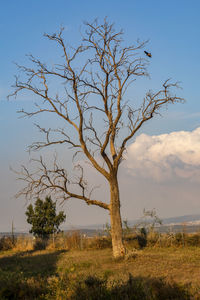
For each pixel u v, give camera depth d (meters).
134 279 11.24
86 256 26.03
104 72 25.11
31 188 24.78
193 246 29.52
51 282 11.20
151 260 20.88
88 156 24.89
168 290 9.55
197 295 9.08
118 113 25.00
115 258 22.05
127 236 32.91
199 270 16.77
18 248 36.44
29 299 10.30
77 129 24.94
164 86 24.58
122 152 24.84
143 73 25.34
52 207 40.31
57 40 24.95
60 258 25.98
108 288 9.88
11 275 12.44
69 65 25.03
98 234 34.47
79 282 10.36
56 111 25.47
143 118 24.75
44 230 39.44
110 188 24.81
